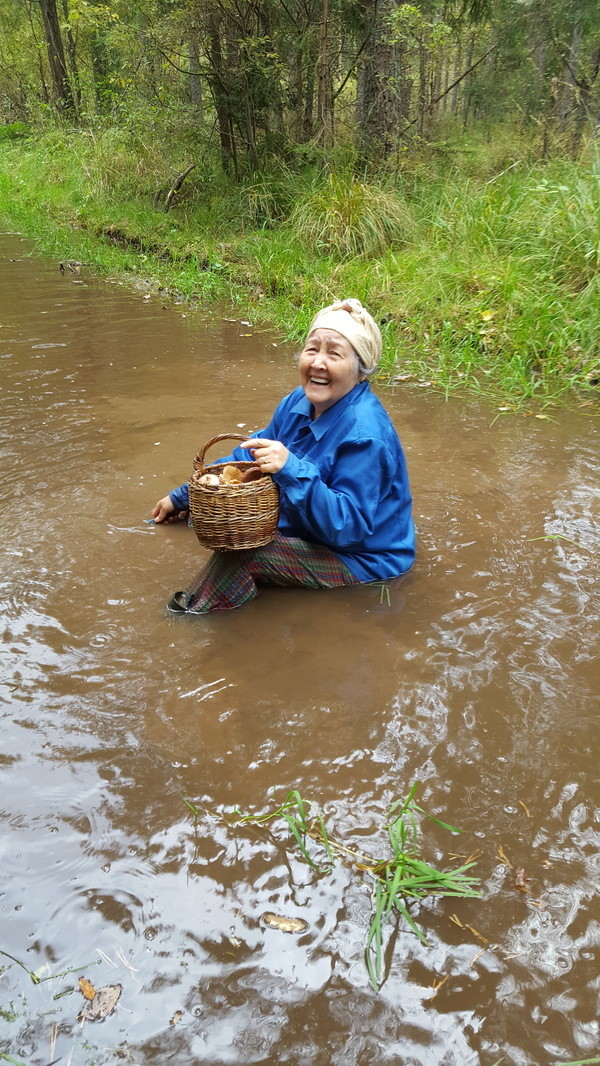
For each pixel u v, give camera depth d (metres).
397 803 1.91
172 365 5.47
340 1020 1.44
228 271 8.13
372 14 8.83
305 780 1.98
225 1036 1.42
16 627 2.57
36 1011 1.45
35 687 2.29
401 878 1.69
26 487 3.57
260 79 9.40
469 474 3.83
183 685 2.32
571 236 6.07
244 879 1.71
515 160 8.91
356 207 7.72
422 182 8.70
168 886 1.69
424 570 2.98
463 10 10.78
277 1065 1.37
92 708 2.21
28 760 2.02
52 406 4.61
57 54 18.42
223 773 2.00
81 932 1.59
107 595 2.77
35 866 1.73
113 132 12.44
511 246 6.69
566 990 1.49
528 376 5.34
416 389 5.19
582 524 3.33
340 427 2.68
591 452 4.11
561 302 5.79
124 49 10.09
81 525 3.25
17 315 6.89
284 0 9.32
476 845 1.80
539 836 1.82
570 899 1.67
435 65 11.89
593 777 2.00
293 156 9.75
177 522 3.30
